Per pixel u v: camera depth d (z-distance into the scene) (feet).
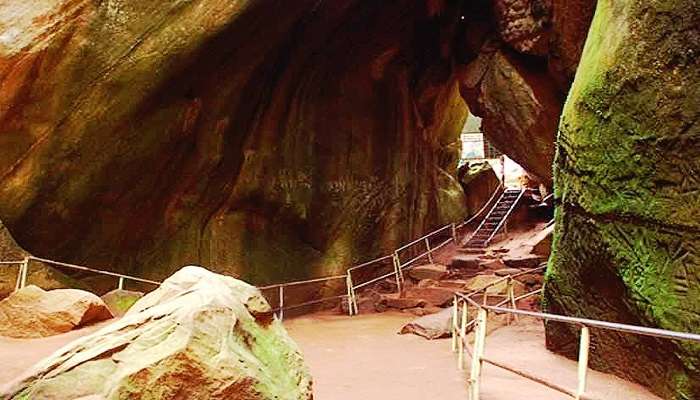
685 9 17.21
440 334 35.40
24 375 12.42
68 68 33.22
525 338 32.17
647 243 18.11
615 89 19.70
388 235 59.62
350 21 52.19
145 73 35.91
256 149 48.47
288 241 52.80
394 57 59.82
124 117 35.91
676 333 9.46
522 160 49.03
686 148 16.83
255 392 12.38
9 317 27.22
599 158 20.38
